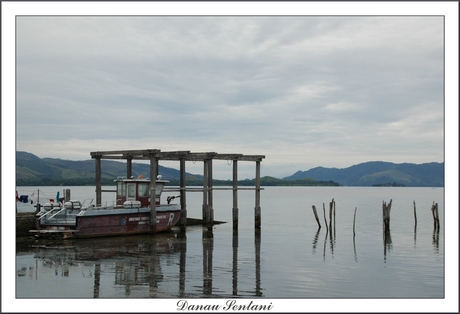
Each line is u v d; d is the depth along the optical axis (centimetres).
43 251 2545
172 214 3494
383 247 3031
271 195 16962
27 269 2102
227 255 2592
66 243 2816
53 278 1942
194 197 13188
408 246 3083
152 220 3253
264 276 2069
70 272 2052
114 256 2445
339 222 4950
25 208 5428
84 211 2947
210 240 3206
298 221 5050
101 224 3034
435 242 3297
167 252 2620
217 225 4362
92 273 2039
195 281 1936
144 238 3141
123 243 2889
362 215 6084
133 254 2519
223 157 3703
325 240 3362
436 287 1942
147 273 2061
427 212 6731
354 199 12631
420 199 12388
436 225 4369
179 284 1881
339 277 2095
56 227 2973
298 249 2888
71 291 1752
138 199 3338
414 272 2230
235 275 2070
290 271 2191
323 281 2012
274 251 2784
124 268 2152
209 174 3866
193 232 3669
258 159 3866
